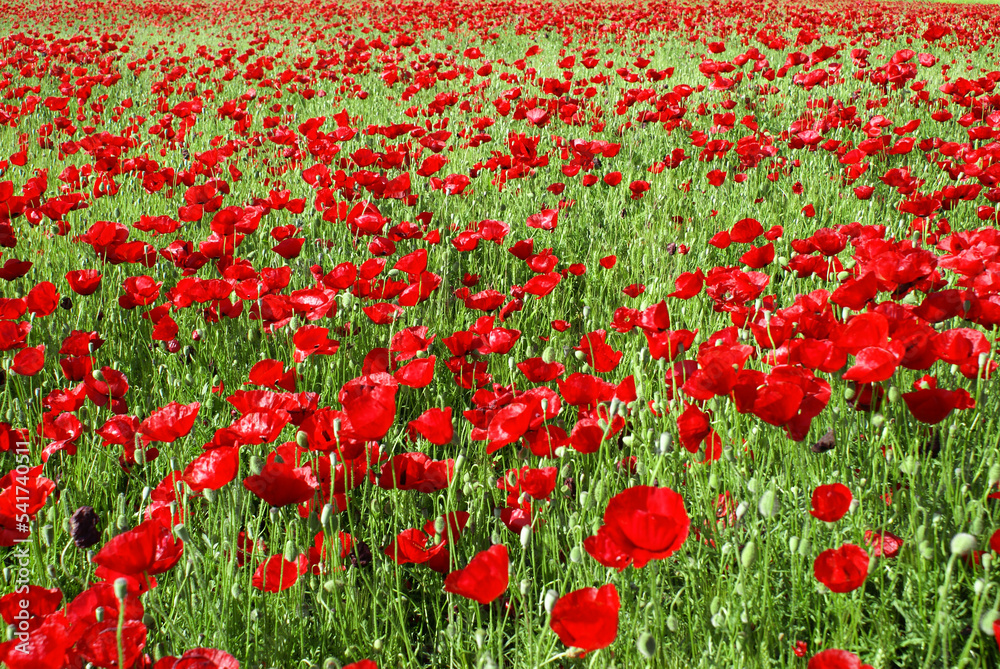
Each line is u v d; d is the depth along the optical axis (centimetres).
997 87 885
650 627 175
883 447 209
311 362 297
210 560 190
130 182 575
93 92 1087
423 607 199
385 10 2198
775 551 200
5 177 623
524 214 535
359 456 190
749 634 159
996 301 239
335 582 175
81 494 230
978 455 219
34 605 153
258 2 2727
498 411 198
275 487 164
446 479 182
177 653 171
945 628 146
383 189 476
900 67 823
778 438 227
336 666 139
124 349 331
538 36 1739
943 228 396
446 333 339
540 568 208
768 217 506
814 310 244
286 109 966
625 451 227
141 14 2469
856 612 162
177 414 193
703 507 195
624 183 589
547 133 763
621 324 289
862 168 536
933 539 180
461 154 687
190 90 1051
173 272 424
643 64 1014
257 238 469
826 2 2455
